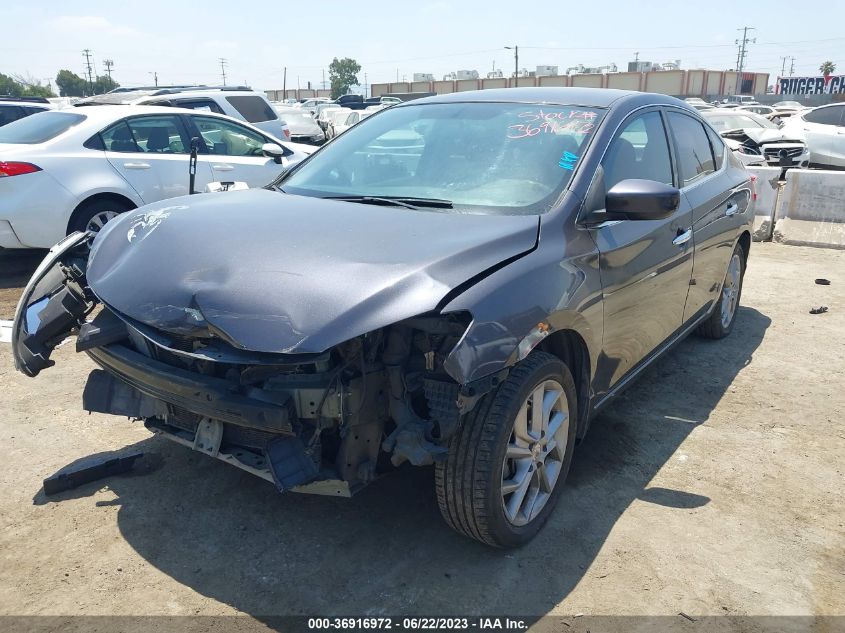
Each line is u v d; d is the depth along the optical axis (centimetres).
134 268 284
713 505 330
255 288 250
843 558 294
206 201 339
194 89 1362
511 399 265
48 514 313
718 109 1944
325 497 329
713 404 442
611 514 321
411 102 423
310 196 348
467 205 313
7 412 411
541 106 371
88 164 693
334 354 250
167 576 276
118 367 292
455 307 244
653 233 361
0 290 667
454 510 271
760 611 263
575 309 290
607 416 421
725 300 543
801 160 1508
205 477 345
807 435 403
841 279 757
